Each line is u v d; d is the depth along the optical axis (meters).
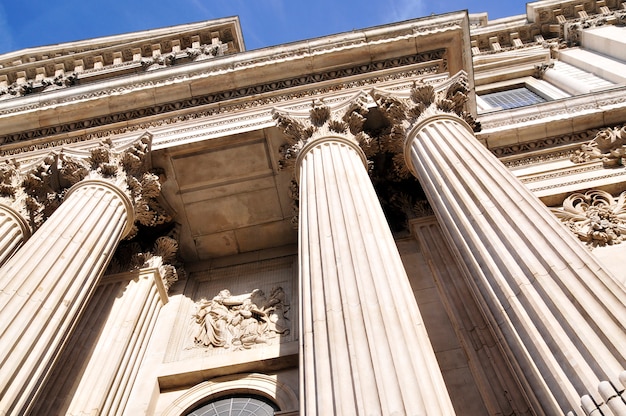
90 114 17.55
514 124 17.81
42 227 12.65
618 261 12.34
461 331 11.99
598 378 6.76
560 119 17.55
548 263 8.50
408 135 14.15
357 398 6.95
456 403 10.67
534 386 7.62
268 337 15.20
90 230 12.92
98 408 12.24
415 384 7.22
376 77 17.19
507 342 8.41
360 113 15.22
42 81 30.55
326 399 7.17
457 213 10.70
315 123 15.03
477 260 9.59
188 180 16.81
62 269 11.53
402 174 15.62
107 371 13.13
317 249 10.25
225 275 18.08
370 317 8.25
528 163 17.00
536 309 7.99
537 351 7.64
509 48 31.84
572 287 7.98
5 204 14.57
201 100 17.64
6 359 9.32
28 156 16.75
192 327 16.16
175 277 17.25
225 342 15.31
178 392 14.15
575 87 25.09
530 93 27.62
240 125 16.33
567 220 14.30
